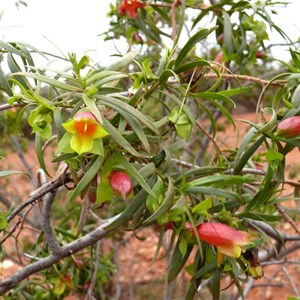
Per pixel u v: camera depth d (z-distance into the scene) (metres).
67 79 0.20
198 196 0.22
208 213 0.21
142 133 0.19
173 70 0.22
